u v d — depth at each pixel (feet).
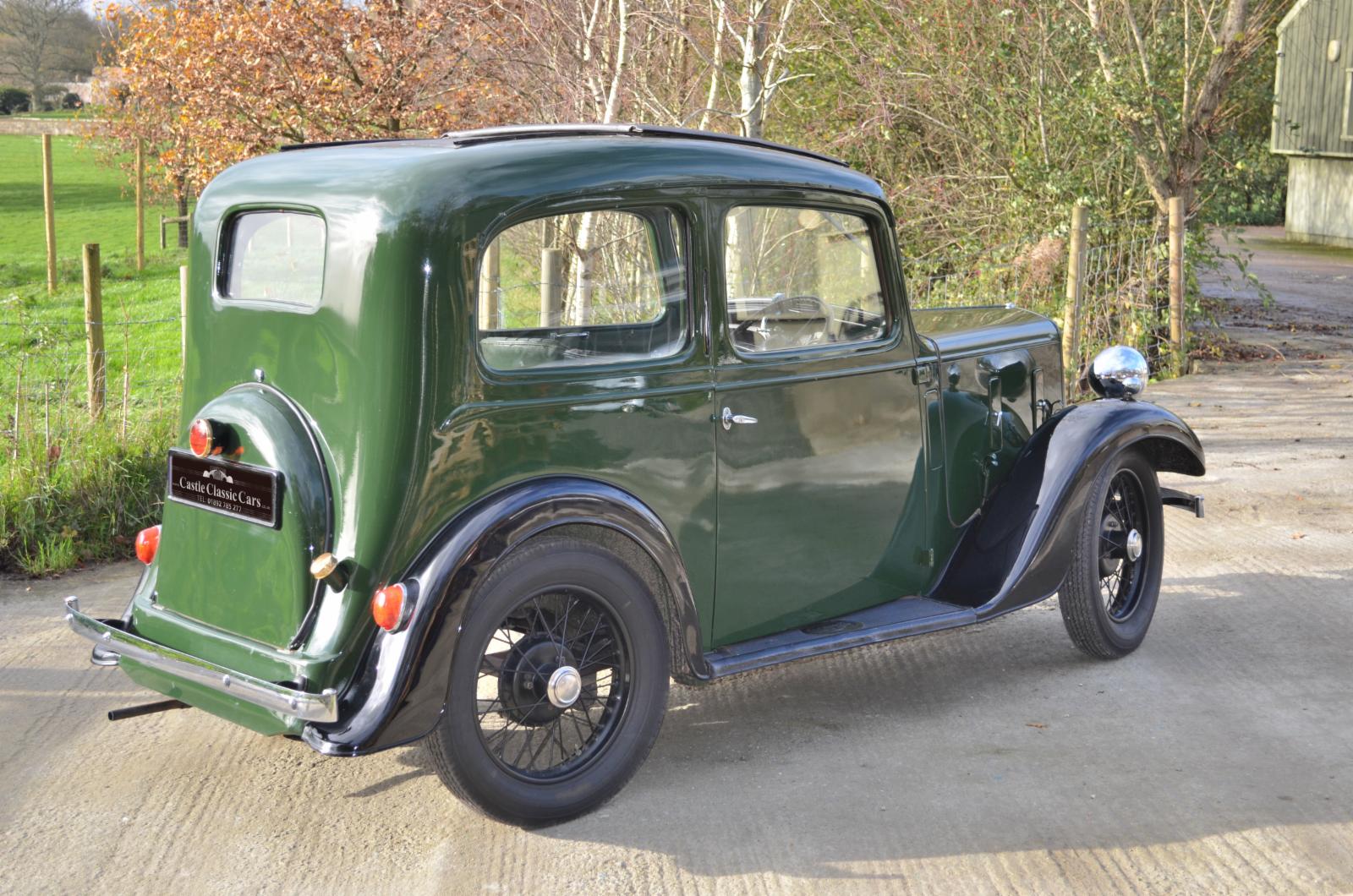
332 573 11.21
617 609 12.21
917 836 11.93
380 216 11.31
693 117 35.94
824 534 14.24
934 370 15.37
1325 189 96.99
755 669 13.26
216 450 12.16
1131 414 16.28
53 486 22.04
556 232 12.10
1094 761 13.53
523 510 11.40
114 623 13.08
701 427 12.96
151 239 103.19
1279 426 30.78
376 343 11.26
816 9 40.91
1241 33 40.75
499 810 11.76
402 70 41.91
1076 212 34.19
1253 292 60.70
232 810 12.71
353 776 13.51
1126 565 17.04
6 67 185.68
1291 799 12.57
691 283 12.85
